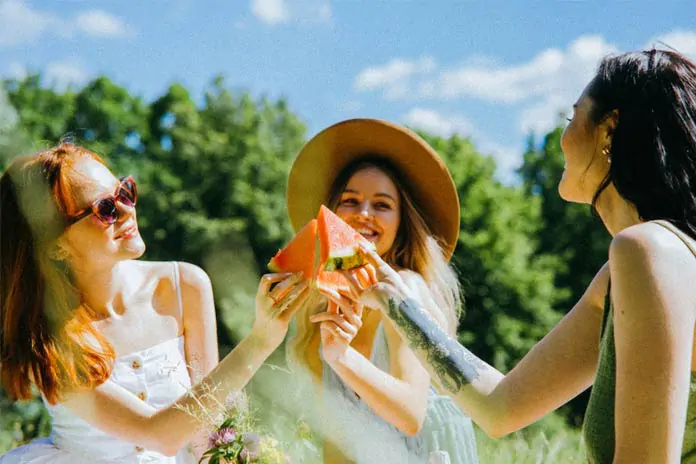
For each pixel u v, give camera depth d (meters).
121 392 2.95
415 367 3.06
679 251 1.92
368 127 3.58
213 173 17.88
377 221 3.46
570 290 22.88
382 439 3.19
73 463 3.15
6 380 3.05
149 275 3.37
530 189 24.44
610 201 2.22
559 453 5.07
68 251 3.07
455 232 3.70
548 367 2.38
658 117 2.07
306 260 2.84
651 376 1.86
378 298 2.54
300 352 3.38
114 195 3.08
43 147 3.19
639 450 1.86
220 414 2.72
